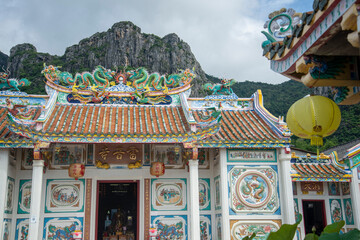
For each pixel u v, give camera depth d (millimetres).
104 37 112875
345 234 3852
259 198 15133
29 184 15469
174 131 14977
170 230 15812
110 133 14016
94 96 16938
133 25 117125
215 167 16438
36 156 13734
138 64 106125
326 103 6770
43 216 15219
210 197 16375
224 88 18312
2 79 16656
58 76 16906
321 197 17562
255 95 18047
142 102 17281
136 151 16422
